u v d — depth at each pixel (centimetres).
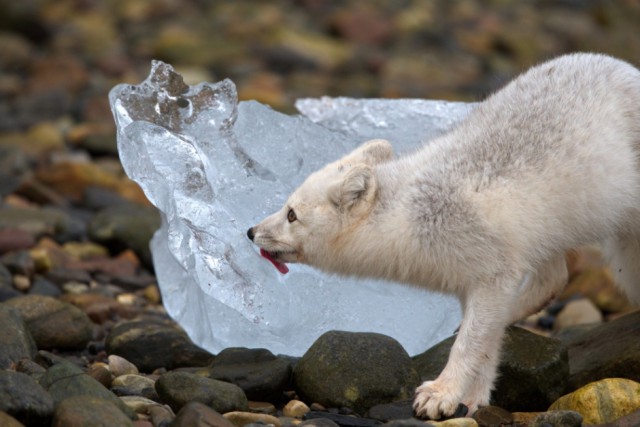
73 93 2884
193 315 1191
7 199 1834
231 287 1098
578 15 4169
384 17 3916
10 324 1053
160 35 3478
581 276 1532
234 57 3228
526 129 996
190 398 943
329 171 1067
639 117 1017
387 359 1007
